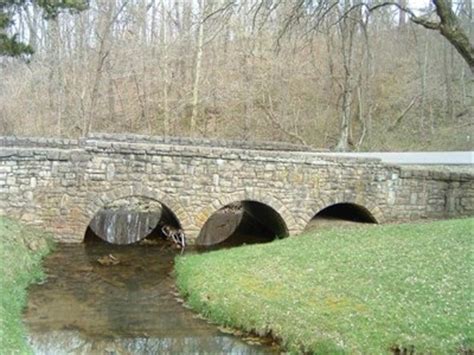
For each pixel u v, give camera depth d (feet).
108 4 104.99
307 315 32.07
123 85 113.09
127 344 31.78
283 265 41.52
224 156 54.34
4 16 53.67
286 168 55.88
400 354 27.81
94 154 52.24
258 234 63.98
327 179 57.06
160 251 54.65
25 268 42.57
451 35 46.06
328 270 39.17
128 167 52.80
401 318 30.37
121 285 43.11
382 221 58.70
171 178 53.62
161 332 33.37
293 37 103.24
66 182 52.01
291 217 56.29
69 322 34.73
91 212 52.54
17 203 50.88
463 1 75.72
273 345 31.32
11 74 112.16
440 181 59.41
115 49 111.45
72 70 110.42
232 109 109.81
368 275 37.14
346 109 94.48
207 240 60.95
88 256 51.26
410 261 39.06
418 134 106.73
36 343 31.22
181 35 112.27
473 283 34.50
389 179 58.59
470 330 28.86
